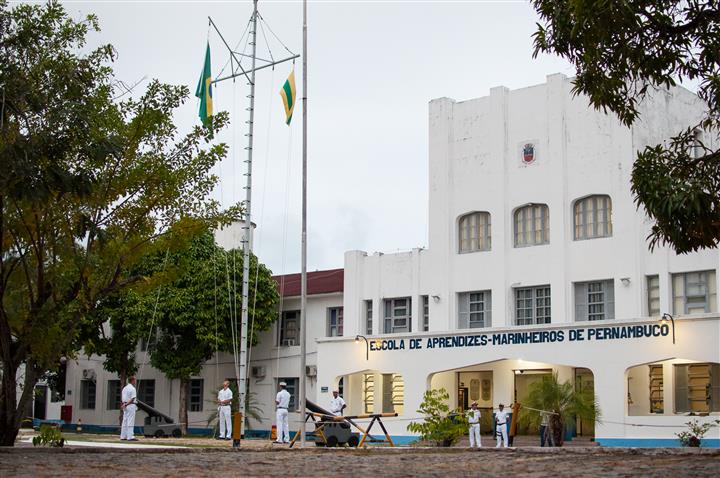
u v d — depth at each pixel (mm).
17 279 21156
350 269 41062
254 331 43594
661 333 30422
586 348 31969
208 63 35281
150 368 49438
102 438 33281
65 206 20062
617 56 15672
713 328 29453
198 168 21828
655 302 32781
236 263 42625
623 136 33844
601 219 34469
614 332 31438
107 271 21375
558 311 34594
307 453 19891
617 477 10617
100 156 18594
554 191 35344
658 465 12656
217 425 36062
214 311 42000
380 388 38719
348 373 38094
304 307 26984
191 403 47531
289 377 44594
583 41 15352
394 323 39688
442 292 37844
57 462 14711
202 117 34969
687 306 32031
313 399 43375
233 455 18641
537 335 33219
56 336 20281
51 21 18938
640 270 32906
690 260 31938
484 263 36906
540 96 36281
